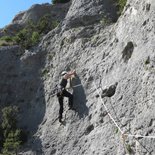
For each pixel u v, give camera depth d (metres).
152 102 16.42
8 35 30.53
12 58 25.22
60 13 31.06
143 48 18.25
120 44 19.91
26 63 24.50
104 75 19.78
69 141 19.22
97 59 20.97
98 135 18.03
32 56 24.45
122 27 20.48
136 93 17.39
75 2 26.17
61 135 19.80
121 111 17.52
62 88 20.12
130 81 18.03
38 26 27.55
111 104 18.22
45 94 22.52
